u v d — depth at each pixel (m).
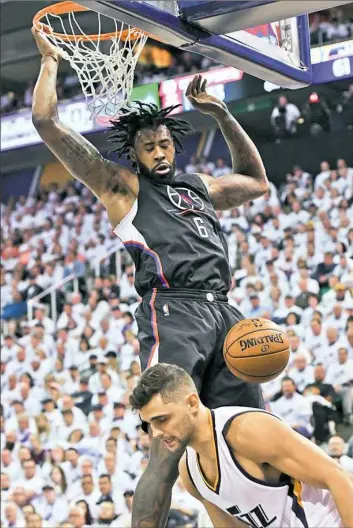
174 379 3.05
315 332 9.98
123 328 12.09
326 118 13.97
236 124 4.22
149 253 3.66
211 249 3.71
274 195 13.63
